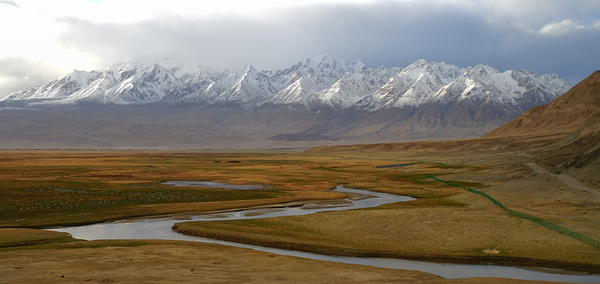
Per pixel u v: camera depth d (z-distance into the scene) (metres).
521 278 33.19
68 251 37.38
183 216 58.59
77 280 27.27
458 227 47.72
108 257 35.12
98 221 54.72
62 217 55.94
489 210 60.12
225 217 57.88
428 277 31.11
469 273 34.44
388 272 32.44
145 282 27.41
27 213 57.88
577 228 46.38
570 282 31.89
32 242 42.41
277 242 43.69
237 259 35.69
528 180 86.12
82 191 78.94
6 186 80.81
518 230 45.84
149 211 60.56
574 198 67.31
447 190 84.94
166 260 34.50
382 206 66.25
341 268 33.47
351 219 52.59
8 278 27.22
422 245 41.88
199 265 33.06
